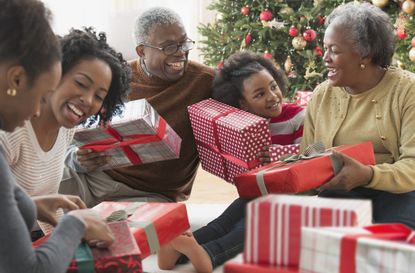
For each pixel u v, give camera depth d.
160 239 1.50
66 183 2.19
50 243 1.05
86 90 1.56
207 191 3.63
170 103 2.31
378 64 1.91
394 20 3.35
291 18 3.75
